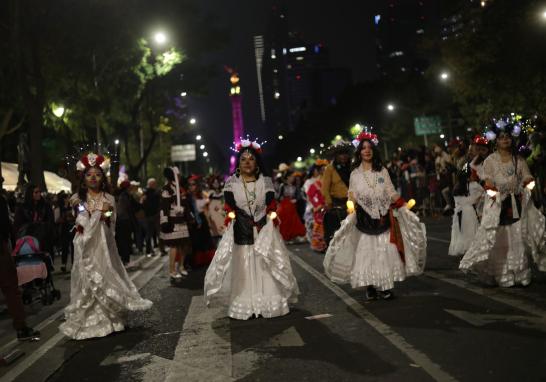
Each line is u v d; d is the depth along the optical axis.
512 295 7.80
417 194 23.39
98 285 7.55
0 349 7.50
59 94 26.61
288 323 7.41
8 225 7.81
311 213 17.95
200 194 17.50
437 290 8.57
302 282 10.51
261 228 7.91
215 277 7.91
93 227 7.63
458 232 11.29
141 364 6.27
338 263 8.38
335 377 5.30
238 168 8.09
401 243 8.13
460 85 35.28
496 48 31.92
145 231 18.77
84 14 24.42
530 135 14.93
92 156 7.89
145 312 8.96
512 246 8.30
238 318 7.79
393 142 72.88
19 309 7.75
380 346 6.08
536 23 29.81
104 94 29.45
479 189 10.73
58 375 6.18
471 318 6.80
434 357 5.57
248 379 5.47
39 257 10.50
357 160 8.40
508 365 5.16
